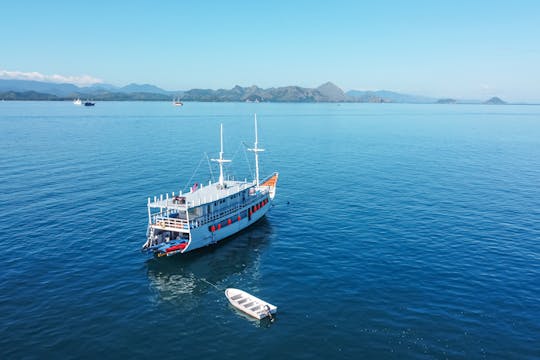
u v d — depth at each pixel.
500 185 88.94
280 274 45.91
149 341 32.97
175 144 148.50
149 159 115.38
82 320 35.75
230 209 58.47
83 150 128.50
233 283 43.97
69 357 30.59
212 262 49.69
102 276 44.59
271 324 35.59
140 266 47.44
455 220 63.91
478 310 37.69
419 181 93.06
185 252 52.22
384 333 34.12
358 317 36.56
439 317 36.50
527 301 39.22
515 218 64.88
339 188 86.38
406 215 66.75
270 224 63.91
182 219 53.81
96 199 72.75
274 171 104.69
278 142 164.62
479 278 44.06
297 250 53.06
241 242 56.50
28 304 38.06
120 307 38.31
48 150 126.75
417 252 51.31
